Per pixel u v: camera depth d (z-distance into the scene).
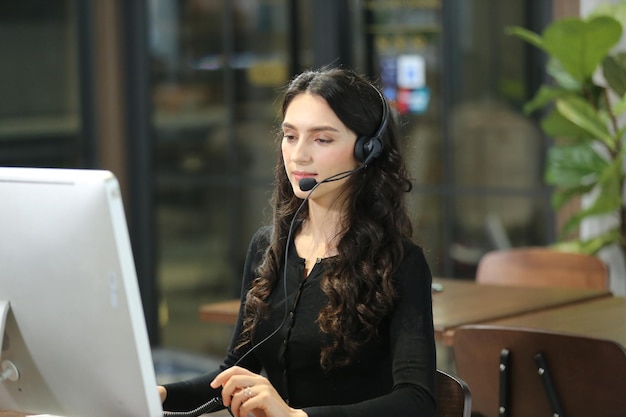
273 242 2.67
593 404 3.10
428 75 6.24
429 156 6.29
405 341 2.40
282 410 2.15
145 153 7.36
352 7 6.45
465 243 6.22
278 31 6.78
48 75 7.27
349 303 2.45
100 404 2.07
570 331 3.53
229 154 7.09
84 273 1.96
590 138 5.05
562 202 5.11
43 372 2.11
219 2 7.00
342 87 2.50
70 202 1.94
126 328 1.96
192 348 7.34
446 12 6.14
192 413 2.45
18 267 2.03
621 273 5.33
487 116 6.08
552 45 4.81
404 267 2.49
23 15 7.16
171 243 7.38
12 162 7.16
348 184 2.55
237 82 7.00
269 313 2.59
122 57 7.32
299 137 2.50
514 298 4.11
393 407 2.26
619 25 4.63
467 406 2.59
